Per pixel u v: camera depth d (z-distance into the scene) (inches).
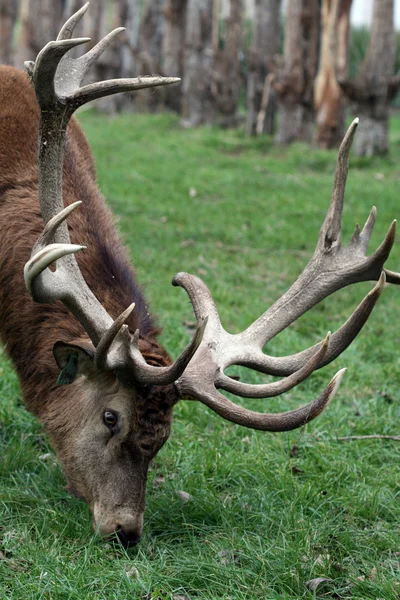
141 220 619.2
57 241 238.1
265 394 232.4
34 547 237.1
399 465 312.0
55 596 218.7
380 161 880.9
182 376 236.8
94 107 1357.0
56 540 241.0
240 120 1296.8
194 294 263.4
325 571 239.1
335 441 325.4
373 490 289.4
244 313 453.4
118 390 233.5
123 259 269.1
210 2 1147.3
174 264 526.9
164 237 582.6
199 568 234.4
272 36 1061.1
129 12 1448.1
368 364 400.8
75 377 236.1
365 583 233.0
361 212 669.9
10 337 264.1
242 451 308.7
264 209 681.0
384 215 666.8
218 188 748.6
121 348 225.1
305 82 1005.2
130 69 1433.3
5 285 263.0
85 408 240.1
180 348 389.4
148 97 1347.2
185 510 267.9
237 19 1131.3
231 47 1132.5
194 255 553.0
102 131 1067.3
